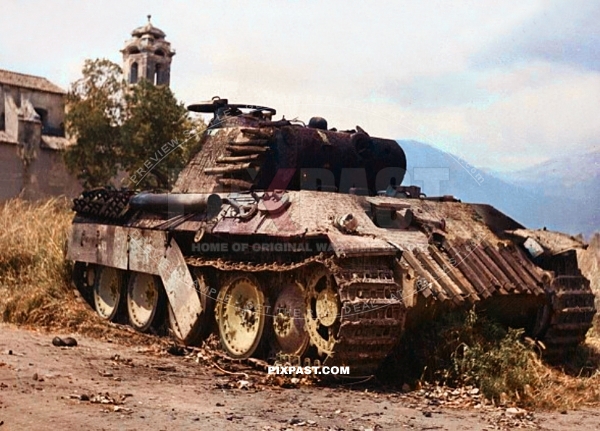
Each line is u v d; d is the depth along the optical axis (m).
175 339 11.76
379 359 9.37
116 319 13.36
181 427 6.89
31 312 13.25
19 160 41.34
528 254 11.16
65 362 9.77
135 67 42.94
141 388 8.55
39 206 18.91
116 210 13.42
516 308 10.86
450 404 8.62
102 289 13.98
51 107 44.56
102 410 7.36
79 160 34.31
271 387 9.11
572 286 11.19
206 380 9.31
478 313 10.31
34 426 6.67
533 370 9.49
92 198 14.07
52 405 7.41
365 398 8.73
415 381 9.42
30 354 10.13
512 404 8.78
